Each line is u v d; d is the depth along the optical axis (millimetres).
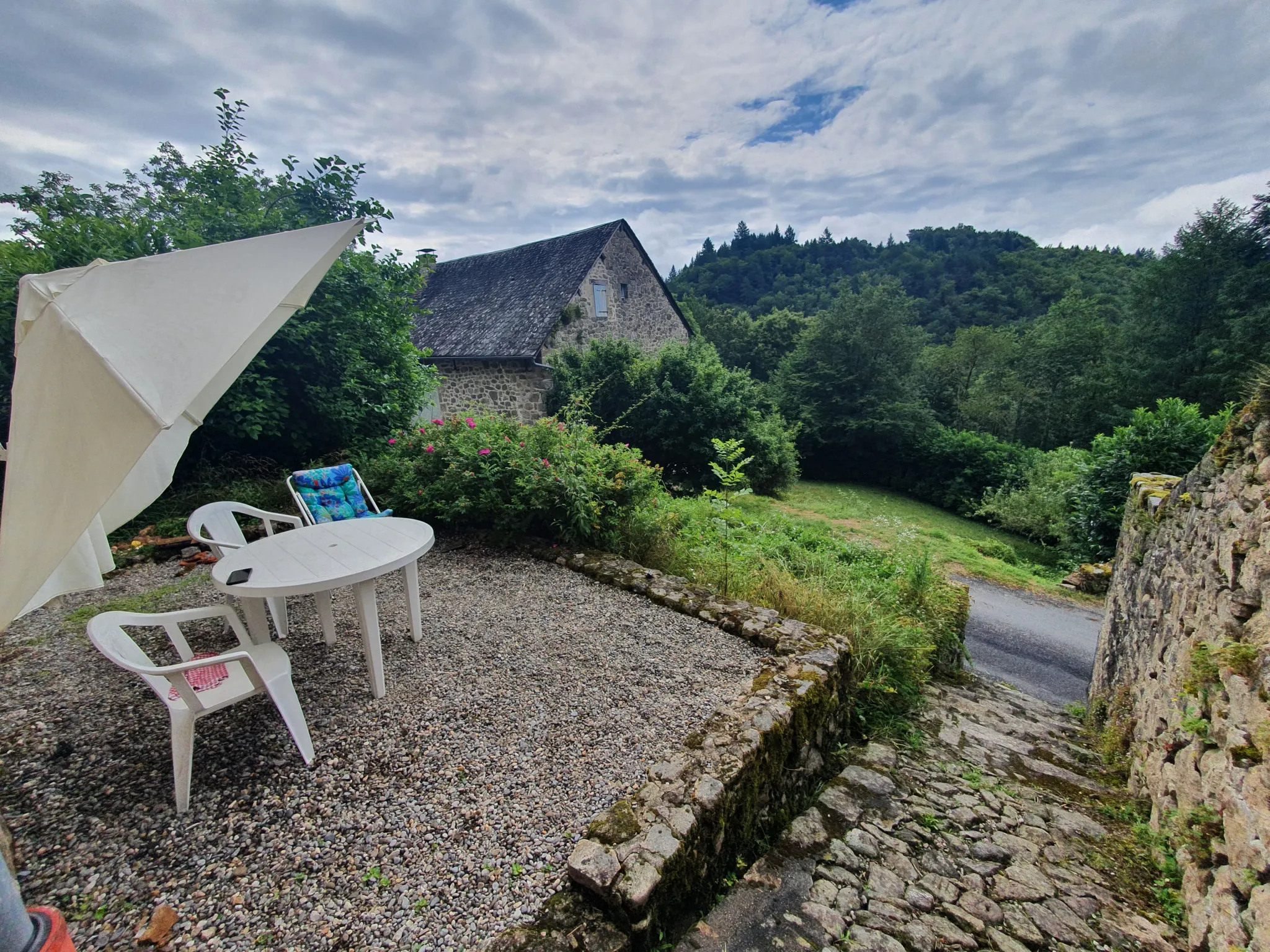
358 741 2102
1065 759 3111
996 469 14938
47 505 1443
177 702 1745
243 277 1923
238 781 1886
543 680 2562
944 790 2576
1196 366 14867
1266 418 2133
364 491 3865
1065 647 6004
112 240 4461
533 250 14570
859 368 17422
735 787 1921
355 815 1762
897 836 2195
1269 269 14234
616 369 12039
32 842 1626
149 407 1458
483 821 1753
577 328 12820
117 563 3822
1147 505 3951
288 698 1896
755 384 14258
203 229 5070
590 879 1470
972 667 5355
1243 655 1803
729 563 4152
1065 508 10305
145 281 1739
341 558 2332
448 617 3162
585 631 3053
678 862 1596
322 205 5656
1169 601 3010
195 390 1606
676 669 2707
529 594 3514
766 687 2520
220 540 2992
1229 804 1722
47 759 1973
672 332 16531
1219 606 2234
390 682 2500
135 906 1459
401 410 6328
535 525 4535
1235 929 1526
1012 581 8195
